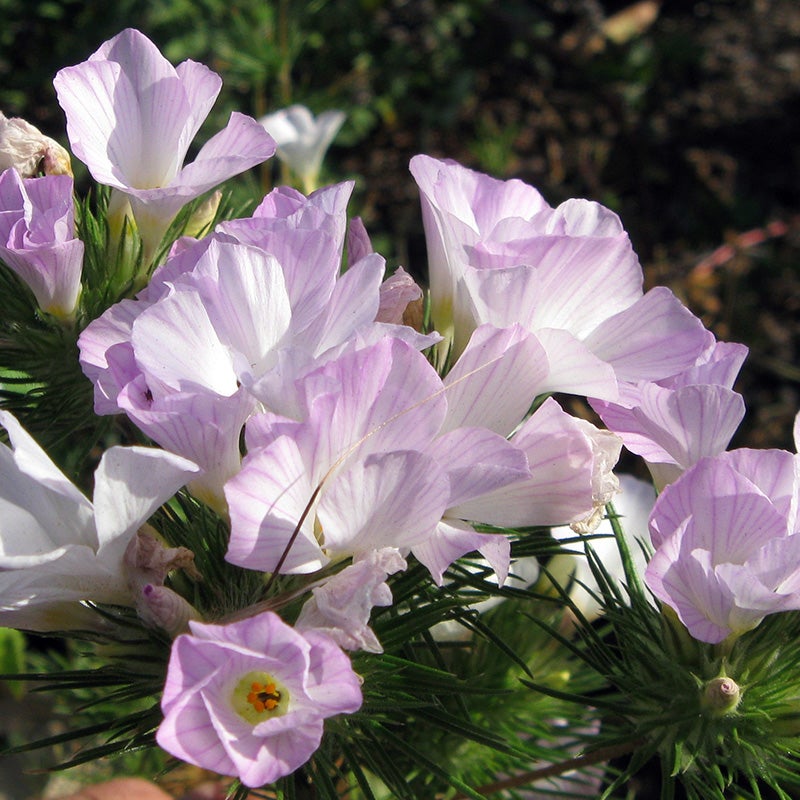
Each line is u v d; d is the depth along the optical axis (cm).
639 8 91
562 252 29
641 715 31
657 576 29
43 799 47
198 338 28
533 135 83
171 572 29
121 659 29
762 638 31
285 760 27
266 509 27
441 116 81
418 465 27
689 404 29
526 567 36
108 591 28
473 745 37
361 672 30
